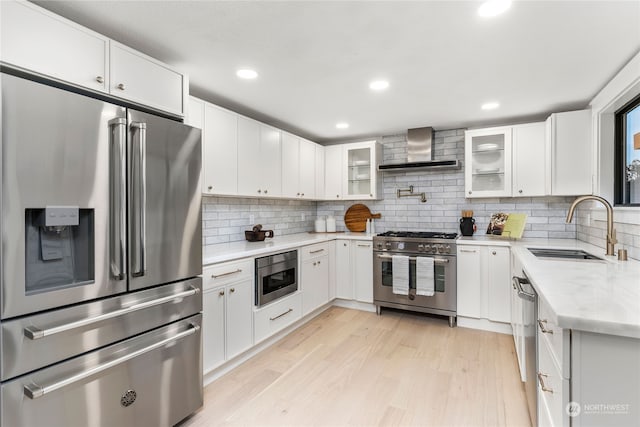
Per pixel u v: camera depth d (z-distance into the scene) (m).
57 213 1.30
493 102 2.94
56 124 1.31
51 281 1.35
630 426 0.96
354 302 4.03
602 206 2.62
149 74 1.78
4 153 1.17
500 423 1.84
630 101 2.37
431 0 1.49
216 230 3.14
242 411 1.98
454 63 2.14
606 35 1.78
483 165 3.58
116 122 1.49
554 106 3.04
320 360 2.64
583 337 0.98
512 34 1.78
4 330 1.18
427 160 3.80
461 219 3.75
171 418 1.78
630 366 0.95
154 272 1.68
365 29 1.74
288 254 3.12
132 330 1.59
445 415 1.92
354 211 4.50
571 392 1.00
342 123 3.68
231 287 2.44
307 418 1.91
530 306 1.71
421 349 2.84
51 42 1.37
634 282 1.40
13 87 1.19
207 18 1.63
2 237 1.17
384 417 1.91
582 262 1.92
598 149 2.67
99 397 1.46
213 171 2.62
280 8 1.55
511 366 2.51
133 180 1.57
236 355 2.47
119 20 1.64
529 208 3.57
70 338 1.36
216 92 2.68
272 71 2.27
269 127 3.31
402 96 2.79
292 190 3.69
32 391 1.22
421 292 3.48
